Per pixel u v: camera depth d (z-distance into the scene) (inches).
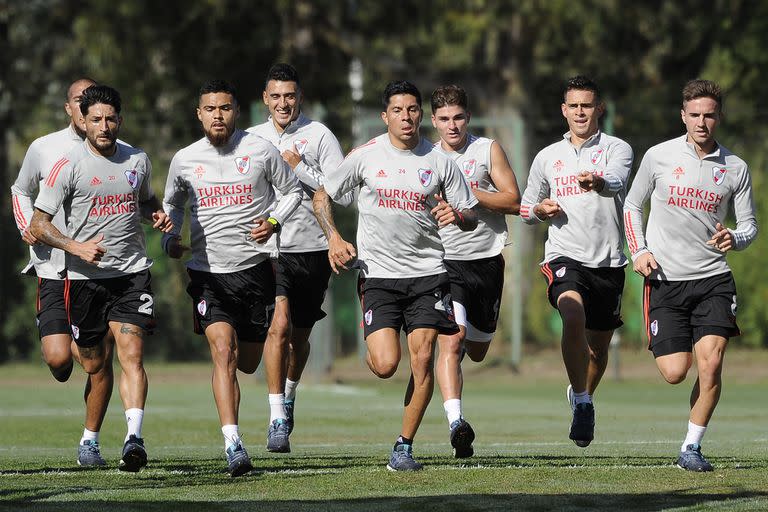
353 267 1160.2
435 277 1136.2
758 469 1123.3
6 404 2314.2
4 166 3703.3
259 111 2819.9
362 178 1134.4
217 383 1110.4
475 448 1407.5
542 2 3449.8
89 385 1203.9
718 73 3644.2
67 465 1201.4
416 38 3791.8
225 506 911.7
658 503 920.3
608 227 1259.8
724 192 1149.7
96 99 1125.7
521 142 2984.7
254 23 3644.2
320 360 2864.2
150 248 3216.0
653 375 2928.2
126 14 3494.1
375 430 1704.0
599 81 3750.0
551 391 2620.6
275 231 1150.3
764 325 3120.1
